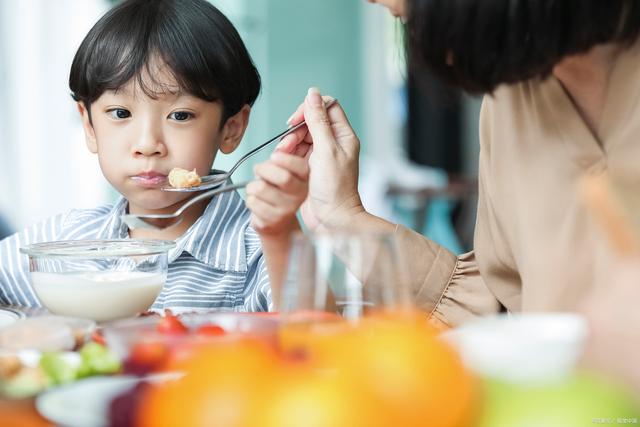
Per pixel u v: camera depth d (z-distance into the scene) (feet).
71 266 3.83
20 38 13.56
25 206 13.64
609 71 3.57
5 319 3.57
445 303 4.33
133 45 4.85
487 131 4.14
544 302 3.57
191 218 5.21
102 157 5.02
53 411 2.03
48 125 13.82
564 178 3.64
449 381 1.80
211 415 1.76
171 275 4.98
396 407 1.75
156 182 4.94
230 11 17.37
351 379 1.78
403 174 18.08
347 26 19.30
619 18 2.68
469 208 15.03
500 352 2.03
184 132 4.97
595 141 3.59
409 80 3.21
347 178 4.06
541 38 2.61
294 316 2.21
